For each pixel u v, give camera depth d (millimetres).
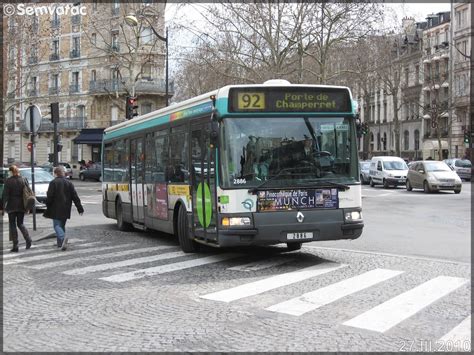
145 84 57156
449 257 11211
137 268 10477
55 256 12219
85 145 63969
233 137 10109
